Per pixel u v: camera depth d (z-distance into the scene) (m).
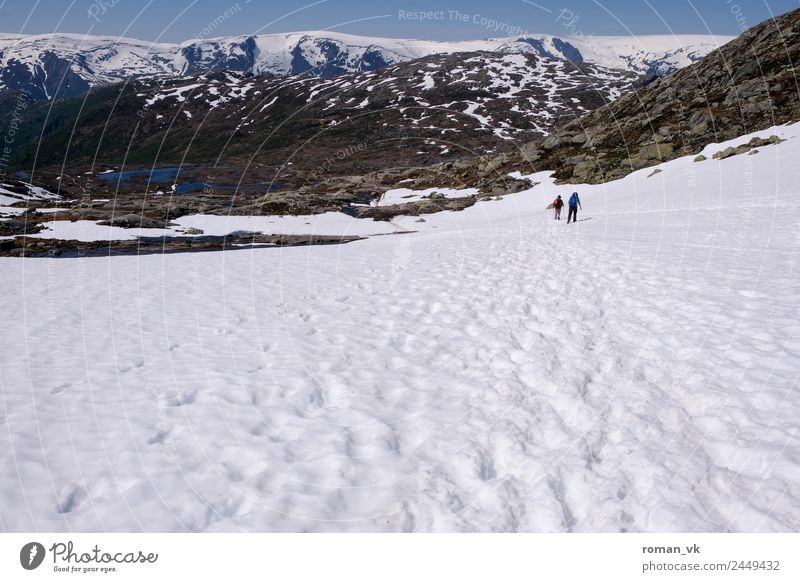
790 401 6.41
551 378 7.87
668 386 7.35
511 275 16.02
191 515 4.81
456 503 5.08
